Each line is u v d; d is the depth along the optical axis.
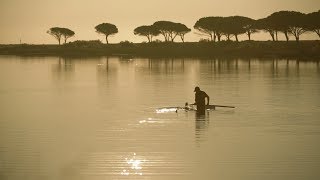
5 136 29.16
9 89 58.09
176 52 178.88
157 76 76.44
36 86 61.91
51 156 24.50
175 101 44.22
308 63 109.38
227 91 51.97
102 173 21.83
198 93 37.47
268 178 20.92
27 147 26.34
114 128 31.23
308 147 25.67
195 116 35.38
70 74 84.19
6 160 23.86
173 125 31.97
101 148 25.97
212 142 26.97
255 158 23.75
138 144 26.69
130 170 22.16
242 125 31.66
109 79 72.31
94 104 43.06
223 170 21.98
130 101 44.72
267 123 32.31
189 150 25.31
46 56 182.12
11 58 162.50
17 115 37.09
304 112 36.75
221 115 35.69
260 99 44.78
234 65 105.25
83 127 31.78
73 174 21.75
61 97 49.03
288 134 28.86
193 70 90.00
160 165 22.78
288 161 23.19
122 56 176.00
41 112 38.66
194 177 21.16
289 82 62.12
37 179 21.20
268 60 126.25
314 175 21.20
